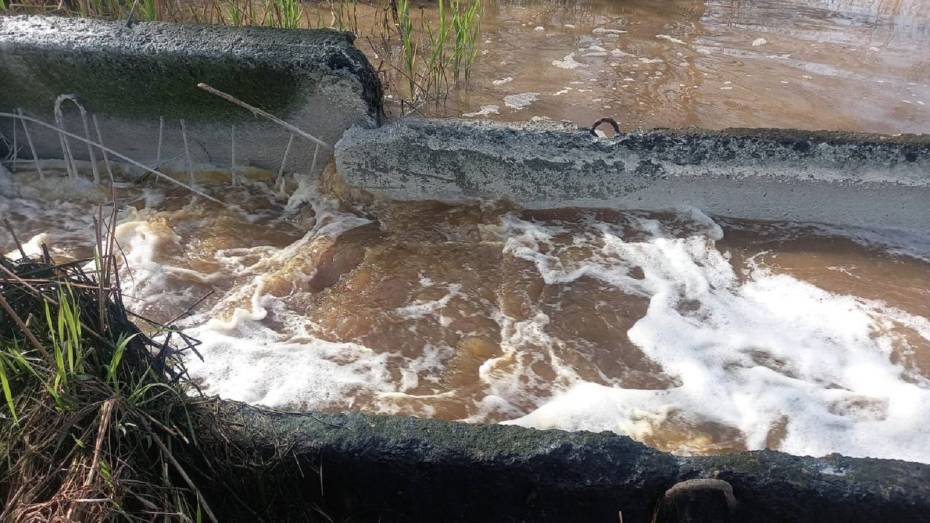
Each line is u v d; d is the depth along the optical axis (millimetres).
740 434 2666
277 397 2730
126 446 2012
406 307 3250
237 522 2143
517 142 3670
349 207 3908
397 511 2172
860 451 2609
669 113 4828
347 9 6059
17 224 3672
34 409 2016
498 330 3145
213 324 3068
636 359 3016
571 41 6051
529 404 2779
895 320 3217
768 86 5270
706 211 3803
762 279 3453
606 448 2039
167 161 4074
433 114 4691
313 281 3398
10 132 4023
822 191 3631
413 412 2701
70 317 1994
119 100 3848
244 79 3670
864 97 5129
